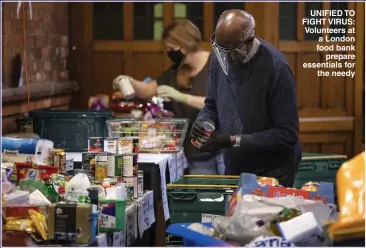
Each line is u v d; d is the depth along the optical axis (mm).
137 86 8062
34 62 7570
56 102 8133
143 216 5117
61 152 4945
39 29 7707
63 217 3912
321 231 3721
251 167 5160
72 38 8672
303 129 8703
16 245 4000
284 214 3809
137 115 7684
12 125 6824
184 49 7797
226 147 4965
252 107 5004
